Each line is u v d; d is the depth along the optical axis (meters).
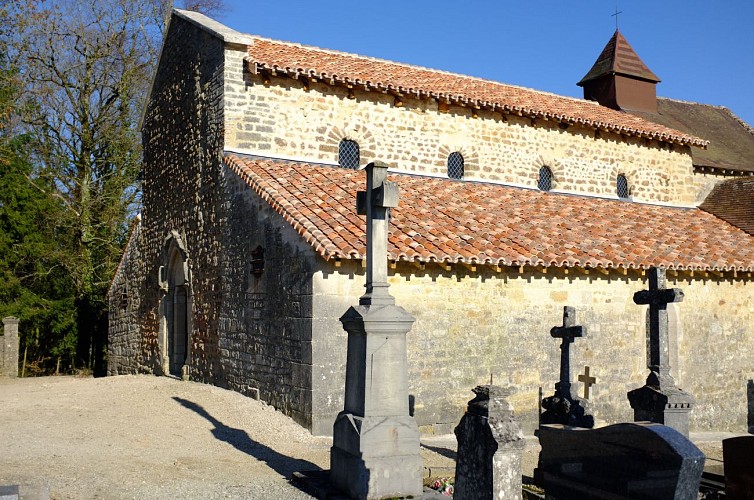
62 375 28.09
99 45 30.33
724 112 29.92
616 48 26.41
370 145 17.31
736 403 17.02
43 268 28.31
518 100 19.88
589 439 7.49
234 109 16.08
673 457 6.21
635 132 20.66
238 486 8.79
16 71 29.27
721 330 16.97
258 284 14.23
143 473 9.17
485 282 14.04
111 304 24.97
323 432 12.11
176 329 19.48
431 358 13.32
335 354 12.34
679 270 15.70
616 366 15.39
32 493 7.50
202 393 14.83
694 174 23.12
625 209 19.25
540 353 14.53
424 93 17.48
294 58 17.36
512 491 6.67
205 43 17.42
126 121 30.84
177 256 19.36
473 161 18.52
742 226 19.88
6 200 27.73
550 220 16.36
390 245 12.84
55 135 30.44
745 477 7.98
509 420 6.82
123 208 30.45
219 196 16.23
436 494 8.35
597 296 15.31
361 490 8.02
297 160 16.50
